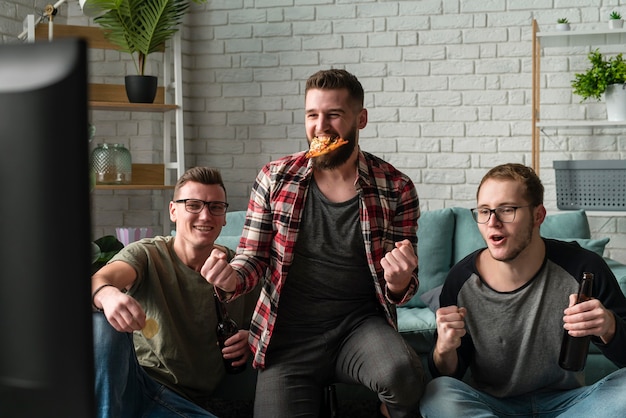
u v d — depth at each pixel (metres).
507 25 4.20
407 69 4.33
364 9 4.38
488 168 4.24
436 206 4.31
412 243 2.26
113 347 2.00
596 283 2.07
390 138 4.36
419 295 3.25
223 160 4.62
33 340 0.61
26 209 0.59
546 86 4.17
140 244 2.30
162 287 2.28
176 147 4.52
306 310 2.23
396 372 2.08
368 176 2.21
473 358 2.18
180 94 4.22
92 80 4.38
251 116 4.57
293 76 4.49
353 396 2.74
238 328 2.39
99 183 4.00
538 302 2.09
